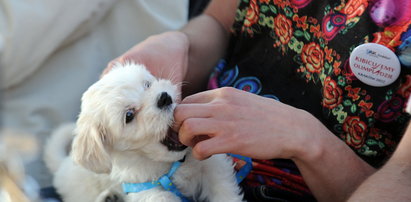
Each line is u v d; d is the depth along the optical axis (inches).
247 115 47.4
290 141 47.5
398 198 40.5
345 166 49.4
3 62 72.2
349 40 52.9
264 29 63.8
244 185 59.4
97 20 83.3
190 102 50.4
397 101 51.0
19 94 80.1
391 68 49.9
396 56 49.8
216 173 57.7
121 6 86.6
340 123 54.0
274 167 58.1
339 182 49.8
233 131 46.2
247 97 49.3
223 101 48.3
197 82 73.0
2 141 49.9
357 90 52.3
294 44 59.4
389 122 52.0
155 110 52.4
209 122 46.1
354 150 54.1
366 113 52.1
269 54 63.0
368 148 53.6
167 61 64.1
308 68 58.3
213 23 74.9
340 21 54.4
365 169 50.6
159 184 57.6
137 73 56.4
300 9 58.4
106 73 61.7
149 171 57.8
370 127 52.7
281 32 61.1
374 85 51.1
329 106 54.7
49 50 78.3
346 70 52.6
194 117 46.9
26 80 80.8
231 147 46.0
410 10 49.5
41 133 79.5
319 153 48.4
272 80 61.8
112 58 88.3
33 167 72.7
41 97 81.1
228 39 74.5
